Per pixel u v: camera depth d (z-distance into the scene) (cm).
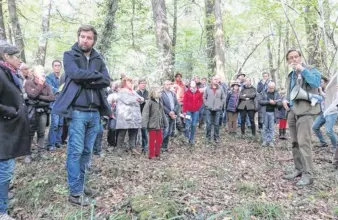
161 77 1000
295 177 507
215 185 464
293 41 1692
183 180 473
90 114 361
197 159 666
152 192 404
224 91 935
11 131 320
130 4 1269
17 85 334
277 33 1869
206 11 1612
